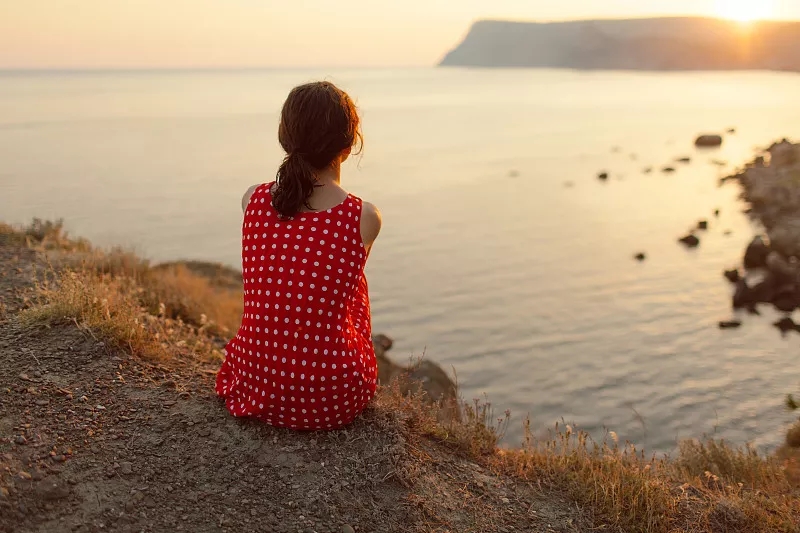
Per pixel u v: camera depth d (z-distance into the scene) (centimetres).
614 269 3666
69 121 17075
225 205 6372
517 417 1856
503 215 5469
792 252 3275
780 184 5156
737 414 1792
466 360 2436
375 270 3875
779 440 1566
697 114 16200
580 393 2061
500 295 3309
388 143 11750
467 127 14800
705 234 4328
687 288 3203
